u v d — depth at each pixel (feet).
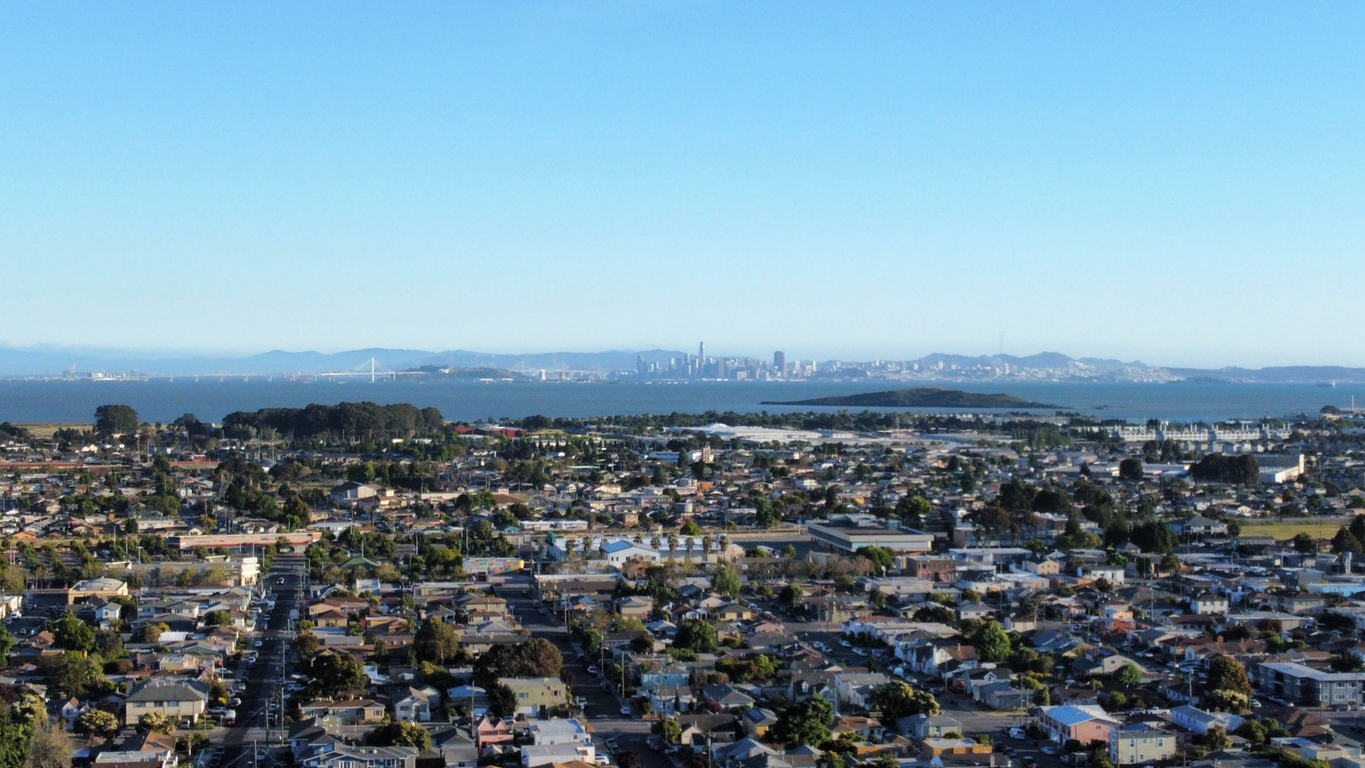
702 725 452.35
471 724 451.94
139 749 409.28
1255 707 483.92
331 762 402.11
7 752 396.57
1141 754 426.92
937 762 418.10
